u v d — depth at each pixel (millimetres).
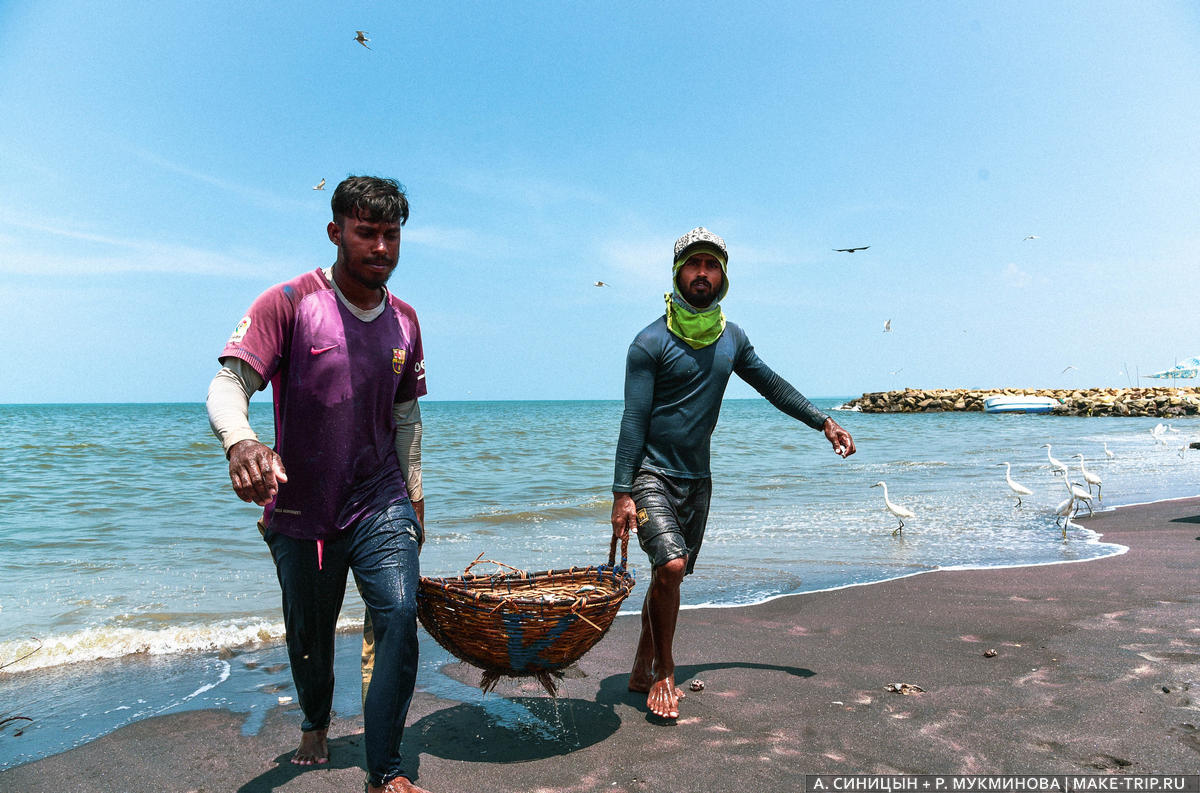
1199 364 95250
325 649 2717
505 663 2805
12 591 6293
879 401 74125
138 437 32875
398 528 2529
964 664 3861
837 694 3486
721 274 3250
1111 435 33500
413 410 2762
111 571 7133
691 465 3361
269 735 3221
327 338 2424
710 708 3348
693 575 6641
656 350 3297
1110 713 3037
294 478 2480
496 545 8477
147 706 3619
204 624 5203
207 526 9930
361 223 2381
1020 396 66250
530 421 58969
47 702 3695
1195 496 11750
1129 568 6184
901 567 6934
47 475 16578
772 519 10328
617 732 3107
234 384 2305
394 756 2473
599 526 10125
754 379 3641
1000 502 11898
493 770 2764
